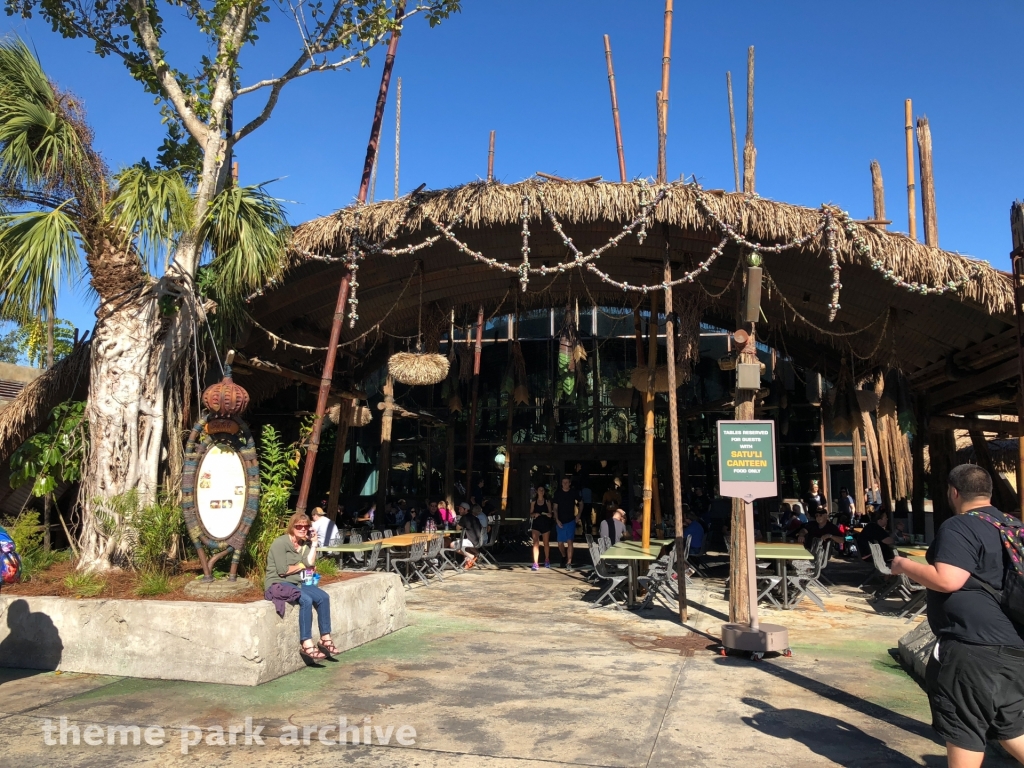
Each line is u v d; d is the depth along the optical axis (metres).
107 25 8.78
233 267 8.41
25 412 9.88
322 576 8.09
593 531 19.78
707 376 20.05
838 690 5.69
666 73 10.30
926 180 13.03
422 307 13.53
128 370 7.80
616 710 5.13
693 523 12.88
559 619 8.77
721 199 9.43
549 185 9.63
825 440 19.84
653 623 8.56
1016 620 3.22
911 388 14.02
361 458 20.64
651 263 11.62
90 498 7.62
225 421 7.02
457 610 9.38
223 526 6.89
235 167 10.82
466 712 5.08
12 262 7.01
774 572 10.75
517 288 13.17
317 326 12.88
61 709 5.15
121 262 7.96
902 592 9.95
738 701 5.37
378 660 6.63
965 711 3.25
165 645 5.99
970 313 10.50
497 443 20.33
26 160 7.62
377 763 4.17
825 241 9.39
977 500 3.49
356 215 9.96
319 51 8.79
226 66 8.46
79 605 6.28
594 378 19.98
